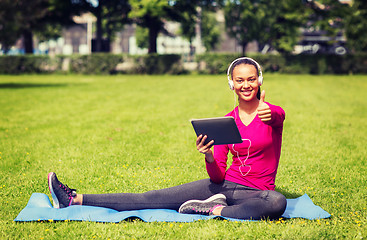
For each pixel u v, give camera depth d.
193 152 6.91
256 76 3.58
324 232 3.47
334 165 6.04
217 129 3.43
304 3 32.38
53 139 7.92
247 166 3.68
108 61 31.06
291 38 33.41
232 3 32.88
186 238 3.40
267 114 3.38
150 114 11.20
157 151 6.96
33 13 22.33
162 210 3.87
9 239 3.40
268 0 32.75
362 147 7.25
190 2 32.16
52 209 3.85
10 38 22.02
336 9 31.84
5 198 4.54
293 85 20.86
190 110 11.94
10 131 8.76
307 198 4.29
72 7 32.88
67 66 31.66
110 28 41.31
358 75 29.98
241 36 33.88
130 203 3.87
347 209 4.15
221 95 16.02
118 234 3.46
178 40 55.06
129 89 18.81
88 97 15.43
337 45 42.38
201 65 30.75
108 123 9.78
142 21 33.56
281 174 5.56
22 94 16.34
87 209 3.83
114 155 6.62
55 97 15.38
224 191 3.76
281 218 3.70
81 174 5.54
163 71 30.95
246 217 3.61
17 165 6.03
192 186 3.85
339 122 9.85
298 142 7.63
